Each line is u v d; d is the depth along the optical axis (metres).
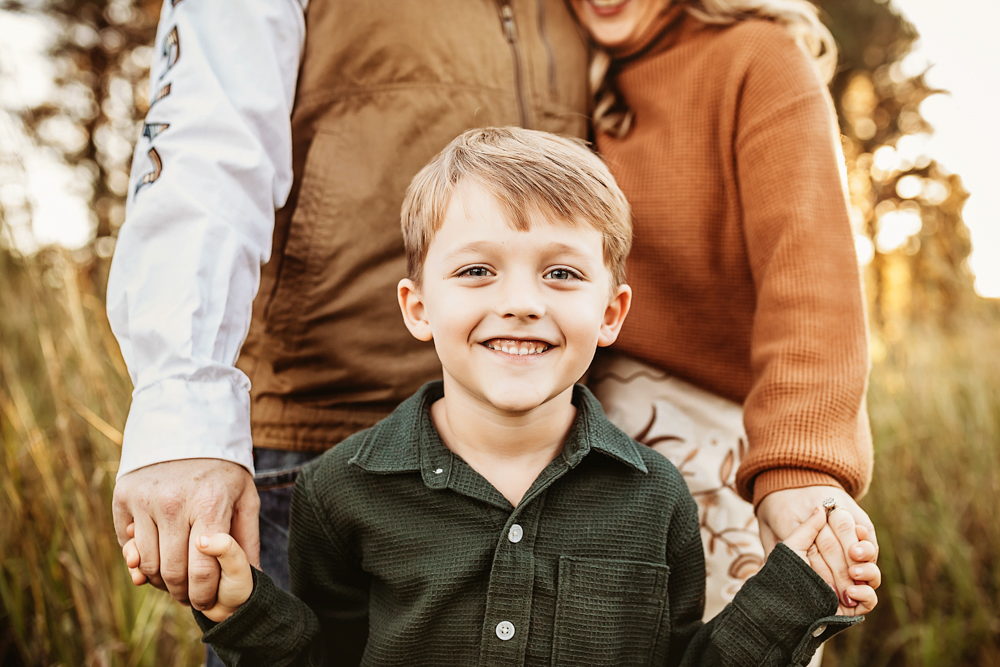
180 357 0.83
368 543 0.88
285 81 1.06
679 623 0.92
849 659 2.02
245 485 0.85
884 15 6.20
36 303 1.94
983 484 2.30
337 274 1.09
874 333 3.04
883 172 3.12
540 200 0.84
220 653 0.83
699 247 1.13
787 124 1.04
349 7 1.09
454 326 0.84
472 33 1.12
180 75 0.97
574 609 0.83
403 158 1.10
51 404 1.94
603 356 1.22
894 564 2.13
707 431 1.18
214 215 0.89
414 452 0.88
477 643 0.83
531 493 0.84
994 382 2.59
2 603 1.71
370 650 0.86
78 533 1.62
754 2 1.15
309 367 1.12
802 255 0.98
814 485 0.87
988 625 1.96
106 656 1.58
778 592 0.82
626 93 1.23
